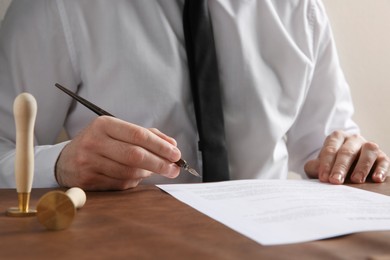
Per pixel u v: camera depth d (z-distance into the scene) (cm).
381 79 170
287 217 57
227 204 65
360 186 88
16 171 60
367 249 45
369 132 170
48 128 113
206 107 102
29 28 108
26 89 109
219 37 116
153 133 82
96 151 80
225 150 101
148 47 112
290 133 133
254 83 115
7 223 54
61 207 51
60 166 87
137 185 86
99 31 111
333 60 132
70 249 44
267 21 120
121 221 56
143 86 110
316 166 101
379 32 169
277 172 117
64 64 110
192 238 48
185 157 112
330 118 130
